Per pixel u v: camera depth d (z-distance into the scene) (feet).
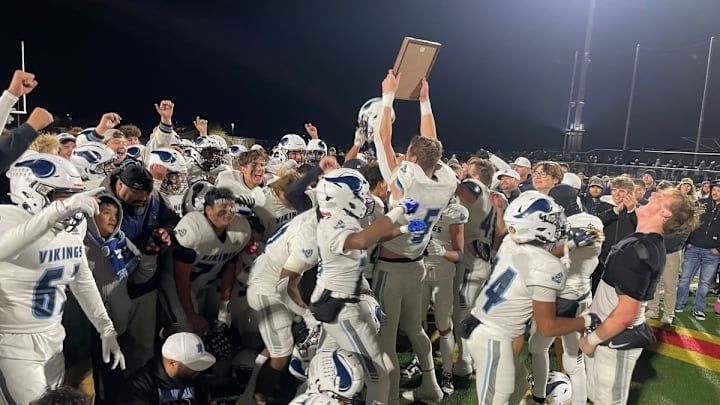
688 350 16.62
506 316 8.70
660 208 8.43
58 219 6.98
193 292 11.97
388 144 11.07
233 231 11.35
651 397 13.32
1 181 9.86
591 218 10.46
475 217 13.38
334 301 9.22
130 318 11.09
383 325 11.05
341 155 37.14
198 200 13.46
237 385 12.61
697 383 14.16
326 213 9.14
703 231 19.88
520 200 8.56
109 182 10.57
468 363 13.74
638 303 8.32
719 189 19.40
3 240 7.01
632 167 55.83
